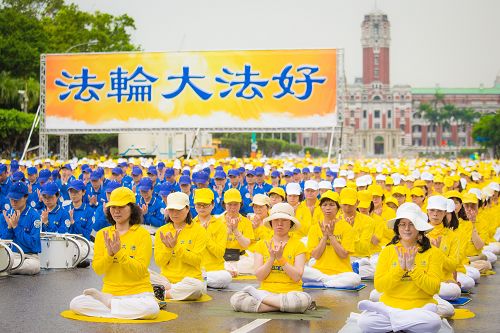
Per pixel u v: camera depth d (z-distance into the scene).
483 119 136.62
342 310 13.64
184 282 14.27
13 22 73.44
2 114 59.47
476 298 15.46
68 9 87.19
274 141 130.25
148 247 12.61
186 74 40.09
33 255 17.64
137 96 40.38
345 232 16.02
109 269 12.68
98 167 30.55
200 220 16.09
